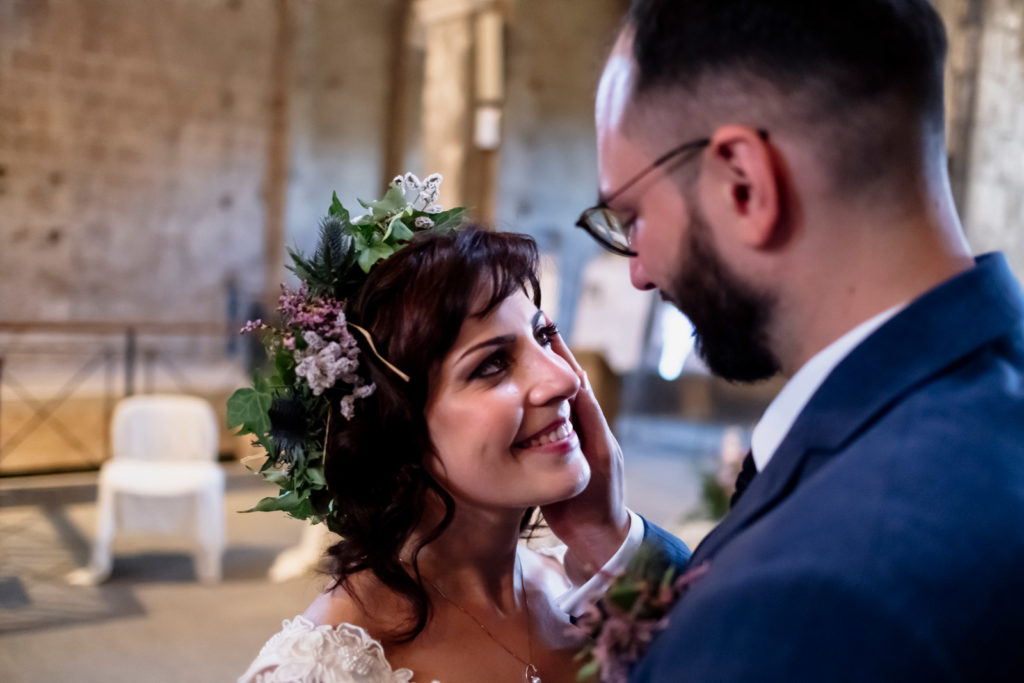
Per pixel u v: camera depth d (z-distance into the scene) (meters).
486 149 6.68
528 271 1.22
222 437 7.29
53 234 8.32
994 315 0.73
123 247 8.69
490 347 1.15
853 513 0.66
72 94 8.27
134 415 4.79
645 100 0.77
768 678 0.63
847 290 0.74
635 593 0.78
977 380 0.71
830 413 0.74
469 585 1.25
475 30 6.64
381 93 10.02
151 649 3.74
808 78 0.70
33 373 8.03
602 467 1.33
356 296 1.23
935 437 0.68
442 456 1.17
